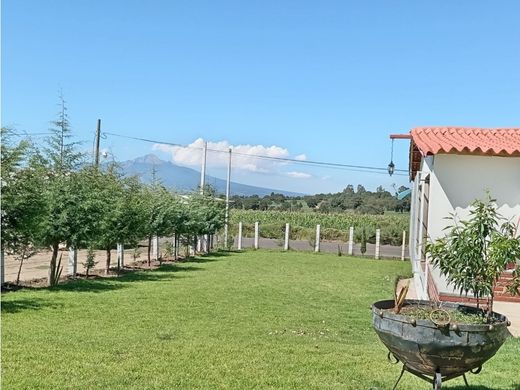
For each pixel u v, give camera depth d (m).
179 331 8.41
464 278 5.34
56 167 14.16
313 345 7.84
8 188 11.66
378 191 56.41
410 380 6.21
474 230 5.32
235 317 9.80
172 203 21.62
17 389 5.40
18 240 12.57
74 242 13.79
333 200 56.47
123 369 6.18
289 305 11.40
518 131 14.00
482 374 6.57
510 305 11.28
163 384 5.73
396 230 36.41
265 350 7.33
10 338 7.45
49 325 8.52
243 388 5.71
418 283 13.86
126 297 11.65
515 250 5.28
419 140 12.71
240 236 30.97
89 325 8.64
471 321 5.19
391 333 4.98
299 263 22.30
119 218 16.47
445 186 12.06
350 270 20.12
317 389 5.77
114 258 22.58
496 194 11.91
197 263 21.39
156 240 23.27
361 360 7.00
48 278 14.57
